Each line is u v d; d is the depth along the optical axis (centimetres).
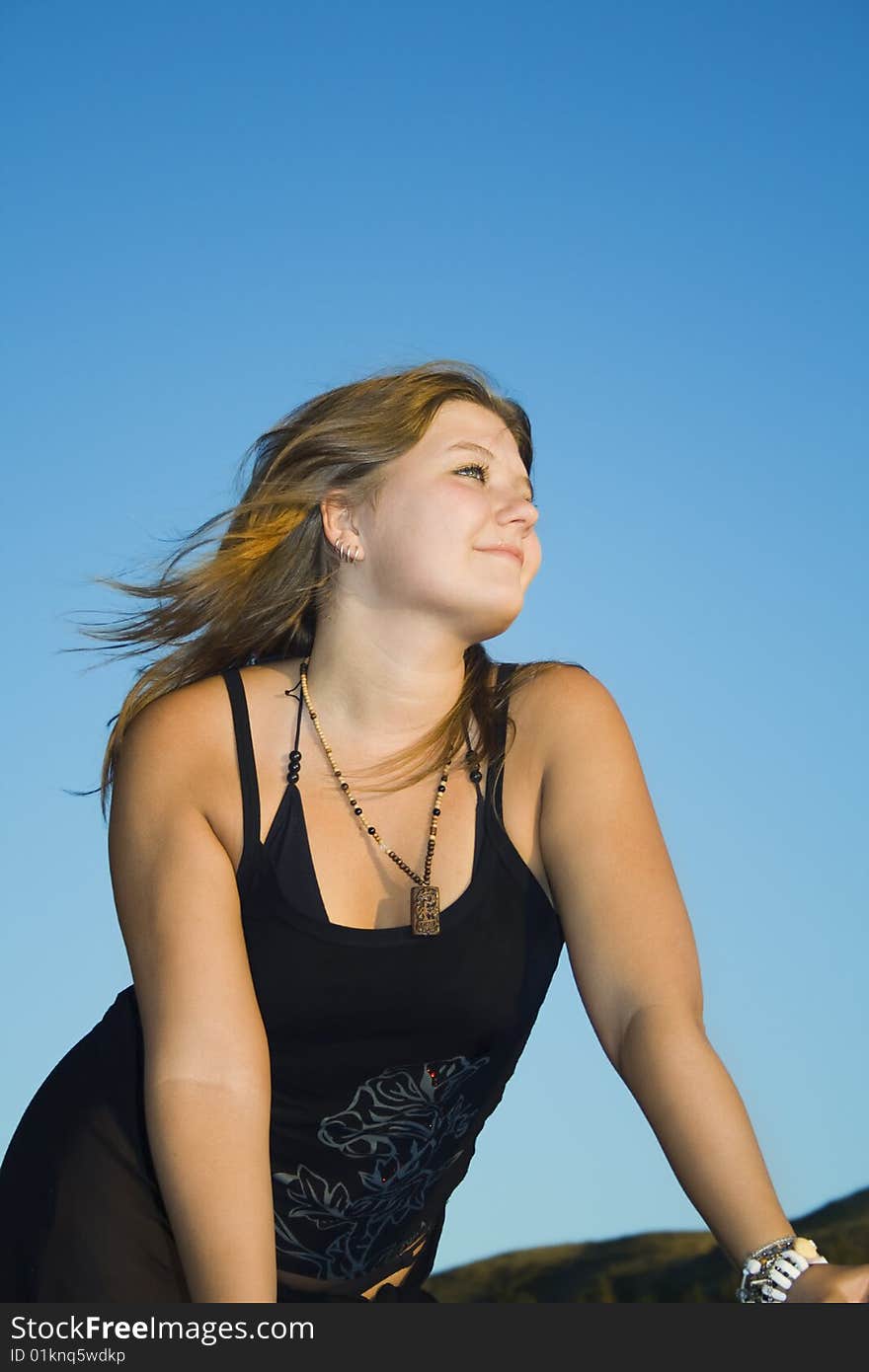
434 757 177
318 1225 183
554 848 170
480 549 174
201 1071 154
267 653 202
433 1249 197
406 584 174
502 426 182
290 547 192
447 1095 176
